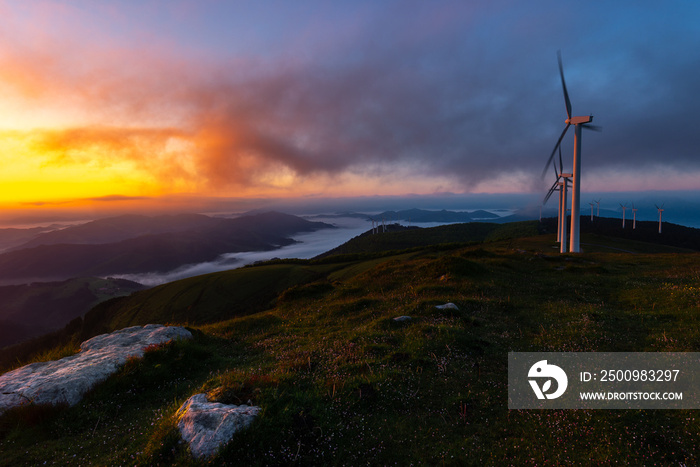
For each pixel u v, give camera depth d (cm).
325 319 1983
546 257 3872
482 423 786
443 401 877
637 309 1659
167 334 1466
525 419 789
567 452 671
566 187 6750
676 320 1369
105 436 802
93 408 925
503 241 9625
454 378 992
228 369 1227
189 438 659
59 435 821
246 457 630
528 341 1307
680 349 1046
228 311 9212
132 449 710
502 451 687
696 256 3875
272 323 2030
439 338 1262
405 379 973
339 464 646
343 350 1241
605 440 694
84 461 701
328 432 712
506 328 1503
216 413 695
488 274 2828
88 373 1025
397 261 3888
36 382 966
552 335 1339
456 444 712
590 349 1154
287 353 1317
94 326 11219
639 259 3884
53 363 1131
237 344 1619
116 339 1388
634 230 14150
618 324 1403
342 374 1018
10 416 850
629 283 2334
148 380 1086
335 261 11662
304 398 789
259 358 1349
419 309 1812
